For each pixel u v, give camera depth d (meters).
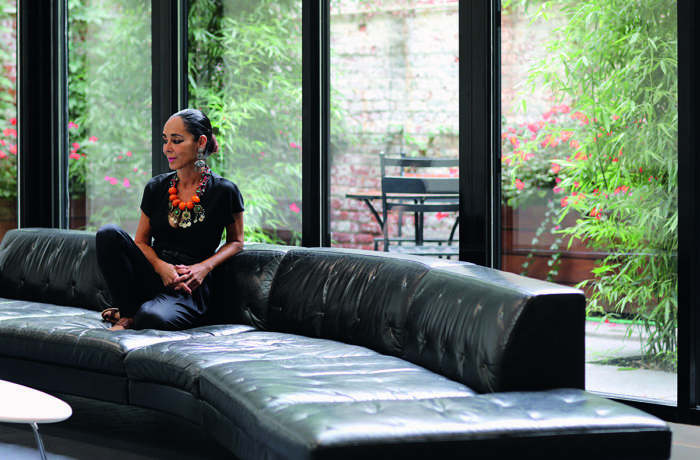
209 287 3.74
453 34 3.97
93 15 5.12
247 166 4.58
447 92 4.00
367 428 1.99
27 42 5.24
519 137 3.79
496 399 2.25
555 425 2.06
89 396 3.32
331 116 4.33
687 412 3.37
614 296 3.60
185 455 3.15
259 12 4.50
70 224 5.30
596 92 3.60
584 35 3.61
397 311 3.05
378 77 4.18
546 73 3.71
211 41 4.68
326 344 3.20
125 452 3.18
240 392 2.49
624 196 3.56
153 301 3.51
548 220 3.75
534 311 2.38
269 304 3.64
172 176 3.79
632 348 3.57
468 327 2.57
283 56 4.42
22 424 3.55
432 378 2.63
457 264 3.04
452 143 4.00
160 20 4.77
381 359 2.92
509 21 3.78
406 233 4.14
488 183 3.80
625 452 2.09
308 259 3.59
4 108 5.35
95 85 5.14
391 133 4.16
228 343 3.17
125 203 5.07
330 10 4.30
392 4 4.12
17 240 4.54
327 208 4.37
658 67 3.45
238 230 3.80
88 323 3.59
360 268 3.36
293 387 2.45
